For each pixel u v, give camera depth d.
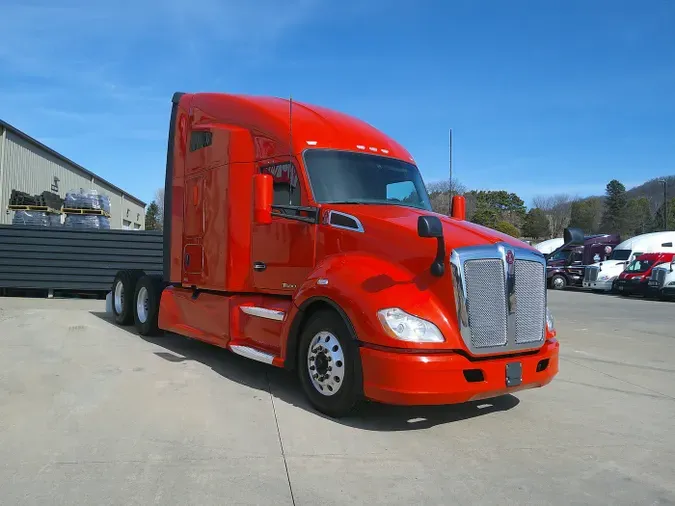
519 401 5.59
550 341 5.13
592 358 8.12
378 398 4.29
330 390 4.72
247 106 6.49
